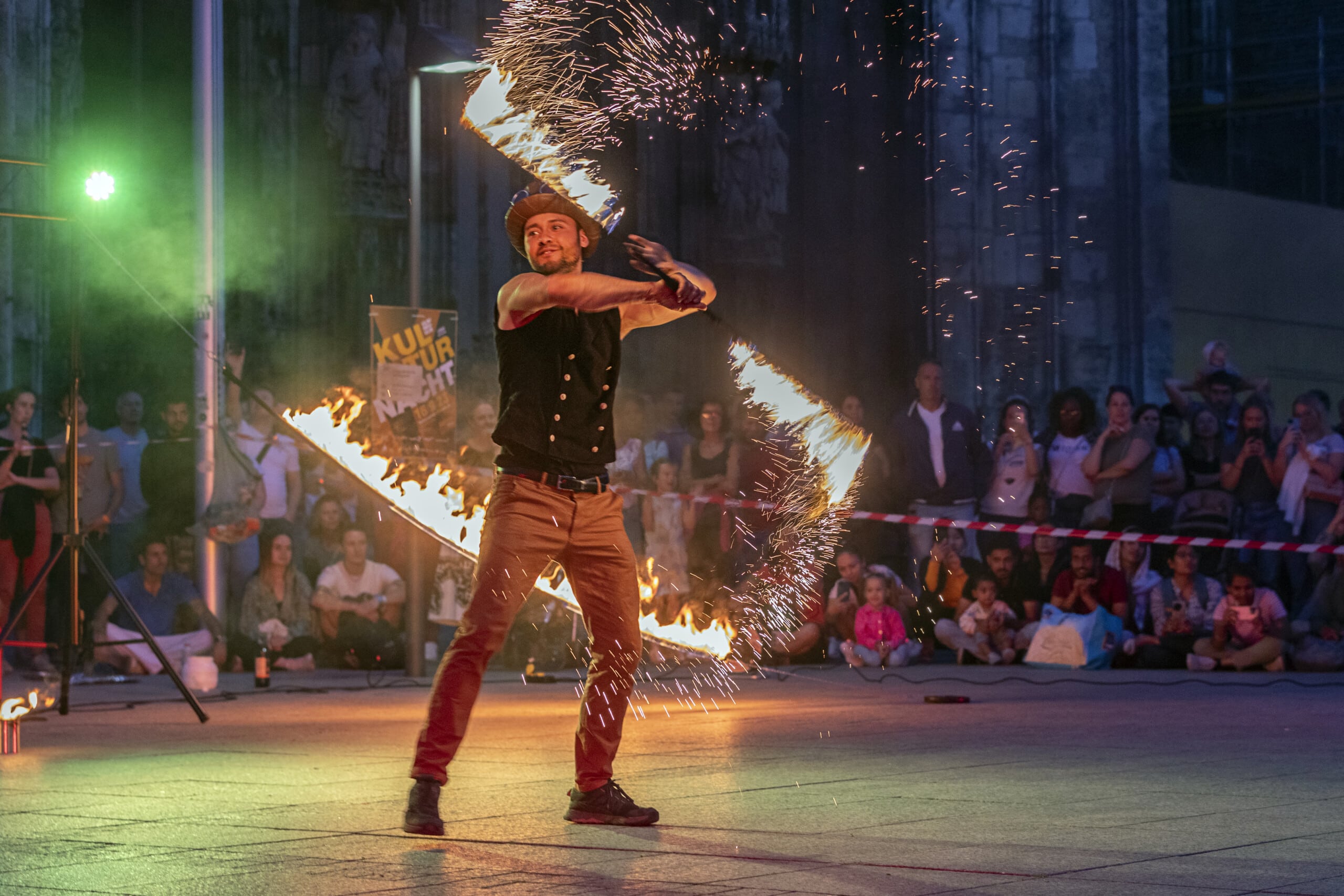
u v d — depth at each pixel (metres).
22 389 13.52
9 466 13.18
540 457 4.78
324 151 20.52
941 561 14.98
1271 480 14.58
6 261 16.84
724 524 14.46
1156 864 4.13
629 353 23.14
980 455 16.19
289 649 13.48
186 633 13.27
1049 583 14.48
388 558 14.33
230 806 5.36
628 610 4.89
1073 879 3.92
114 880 4.00
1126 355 25.91
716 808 5.23
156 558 13.25
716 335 23.62
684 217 23.42
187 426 14.32
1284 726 8.16
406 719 8.91
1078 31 25.91
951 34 25.17
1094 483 14.66
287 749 7.26
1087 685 11.74
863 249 25.02
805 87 24.64
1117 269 25.97
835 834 4.67
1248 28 33.44
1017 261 25.45
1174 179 33.62
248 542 13.88
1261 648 13.23
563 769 6.39
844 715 8.98
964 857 4.25
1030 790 5.66
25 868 4.19
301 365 20.28
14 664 13.01
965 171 25.22
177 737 7.84
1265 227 29.75
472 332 21.19
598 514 4.86
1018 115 25.59
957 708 9.45
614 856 4.31
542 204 4.85
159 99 20.03
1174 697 10.48
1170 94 33.88
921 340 24.83
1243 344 29.28
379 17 20.73
